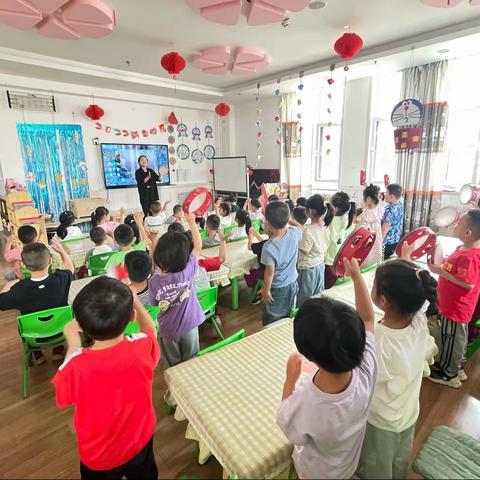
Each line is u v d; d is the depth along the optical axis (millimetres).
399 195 3227
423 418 1782
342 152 5516
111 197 6367
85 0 2646
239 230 3357
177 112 7059
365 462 1008
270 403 1069
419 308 970
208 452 1430
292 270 2160
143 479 1108
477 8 3133
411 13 3221
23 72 4699
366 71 4703
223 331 2717
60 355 2406
